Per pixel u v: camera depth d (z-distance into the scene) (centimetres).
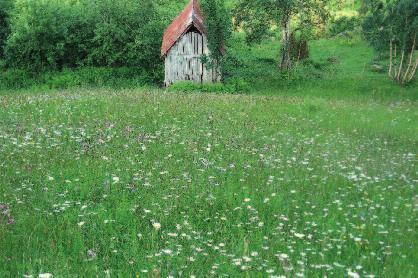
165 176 1171
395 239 871
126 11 4684
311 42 5744
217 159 1393
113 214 947
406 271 747
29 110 2016
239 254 777
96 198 1041
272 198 1068
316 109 2558
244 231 885
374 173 1330
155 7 5028
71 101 2284
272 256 772
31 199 995
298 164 1376
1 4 4959
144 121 1872
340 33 5716
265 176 1252
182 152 1445
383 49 4469
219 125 1894
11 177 1119
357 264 761
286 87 4122
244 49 5400
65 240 816
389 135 1959
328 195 1128
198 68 4122
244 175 1253
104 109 2097
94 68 4572
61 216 917
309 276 712
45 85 4181
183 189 1089
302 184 1195
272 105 2586
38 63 4566
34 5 4531
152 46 4659
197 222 929
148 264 730
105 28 4556
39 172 1169
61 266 714
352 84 4159
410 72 4369
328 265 713
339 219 966
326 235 866
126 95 2633
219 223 912
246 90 3881
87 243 814
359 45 5512
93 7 4809
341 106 2820
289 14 4516
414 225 948
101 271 705
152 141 1530
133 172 1205
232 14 4609
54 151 1351
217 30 4009
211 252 791
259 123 2023
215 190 1112
